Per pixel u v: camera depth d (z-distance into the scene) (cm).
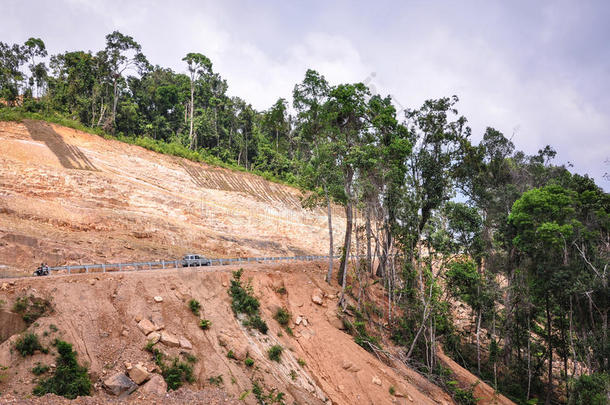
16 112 4984
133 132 7025
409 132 4428
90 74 6706
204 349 2384
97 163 4856
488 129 5438
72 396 1791
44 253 3070
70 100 6334
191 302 2608
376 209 3956
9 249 2909
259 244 5141
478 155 5062
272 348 2680
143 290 2519
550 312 4459
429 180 4422
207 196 5466
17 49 6425
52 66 6988
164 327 2362
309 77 3859
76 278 2364
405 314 3941
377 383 2886
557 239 3806
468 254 4394
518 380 4381
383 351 3275
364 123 4181
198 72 7900
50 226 3581
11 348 1852
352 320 3444
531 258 4112
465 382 3641
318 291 3472
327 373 2856
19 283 2156
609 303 3797
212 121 7825
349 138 4112
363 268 4378
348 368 2911
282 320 3028
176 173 5516
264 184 6725
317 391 2625
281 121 4328
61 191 4084
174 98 8119
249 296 2955
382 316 3866
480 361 4581
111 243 3619
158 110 7975
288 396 2406
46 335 1969
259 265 3681
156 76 8744
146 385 1992
